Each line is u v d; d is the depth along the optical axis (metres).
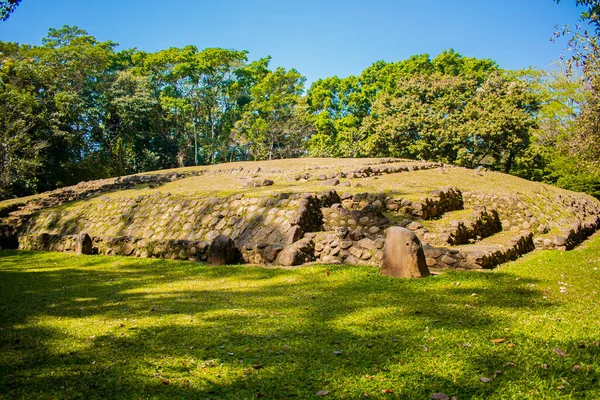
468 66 43.47
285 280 8.43
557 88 35.12
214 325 5.77
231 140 52.75
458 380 3.90
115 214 16.53
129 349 4.96
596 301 6.42
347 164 23.20
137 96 42.78
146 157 45.38
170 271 10.16
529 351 4.44
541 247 12.19
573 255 10.66
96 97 43.28
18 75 32.94
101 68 44.12
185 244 11.72
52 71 34.72
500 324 5.31
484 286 7.27
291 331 5.39
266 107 51.66
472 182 19.28
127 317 6.35
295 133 51.66
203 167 31.27
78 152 38.75
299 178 17.95
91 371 4.36
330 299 6.86
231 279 8.89
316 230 11.67
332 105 52.03
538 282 7.65
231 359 4.58
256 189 15.31
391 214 12.73
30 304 7.36
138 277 9.73
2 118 29.50
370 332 5.21
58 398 3.80
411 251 8.14
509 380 3.86
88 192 24.78
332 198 13.16
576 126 15.35
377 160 25.70
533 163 32.12
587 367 4.00
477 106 34.12
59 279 9.88
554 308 5.98
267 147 52.91
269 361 4.49
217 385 4.00
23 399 3.77
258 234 11.45
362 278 8.12
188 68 50.44
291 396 3.76
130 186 25.03
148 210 15.49
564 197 19.47
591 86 12.80
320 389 3.86
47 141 31.77
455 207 15.22
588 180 27.69
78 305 7.24
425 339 4.89
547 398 3.53
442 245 10.21
